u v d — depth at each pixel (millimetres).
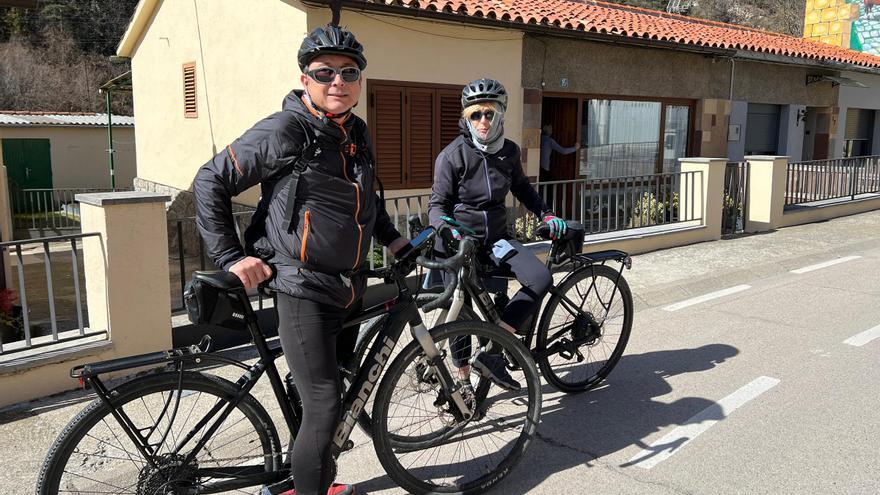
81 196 4199
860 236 9172
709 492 2881
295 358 2365
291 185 2236
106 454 2580
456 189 3516
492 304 3373
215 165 2225
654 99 10922
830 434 3383
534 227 7637
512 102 9133
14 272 9398
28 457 3244
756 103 12836
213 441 2516
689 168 8906
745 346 4754
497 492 2938
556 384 3842
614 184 10617
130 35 12148
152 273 4227
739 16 35594
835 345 4734
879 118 16141
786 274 7121
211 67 9664
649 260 7598
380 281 5871
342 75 2211
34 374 3871
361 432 3535
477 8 7926
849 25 19781
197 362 2391
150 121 12312
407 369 2916
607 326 4055
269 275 2289
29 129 18984
